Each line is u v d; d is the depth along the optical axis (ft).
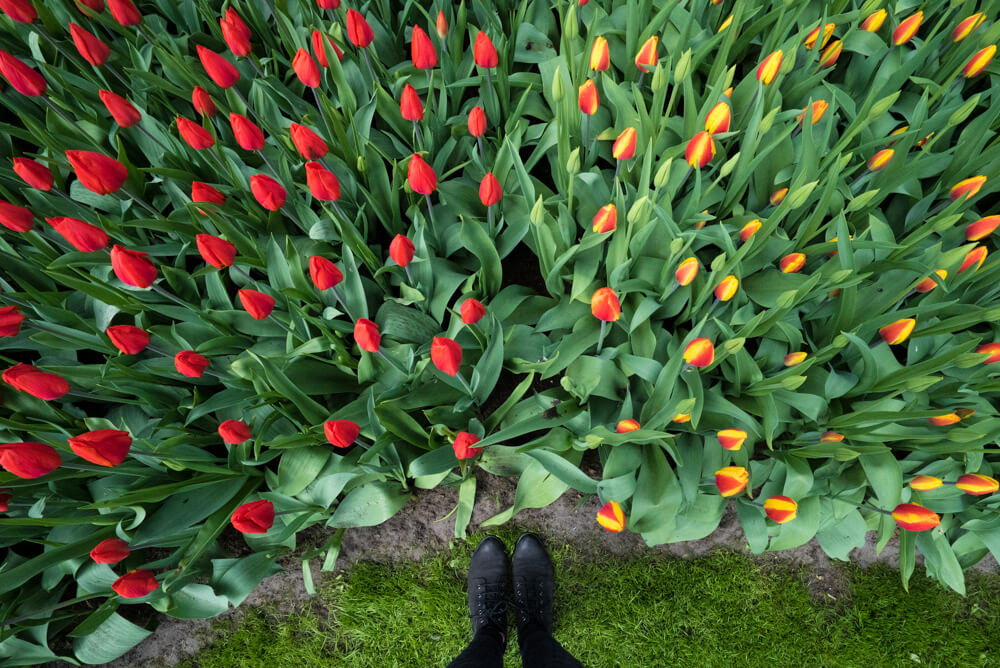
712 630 6.88
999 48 6.65
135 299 6.18
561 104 5.77
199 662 7.13
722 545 7.01
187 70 6.81
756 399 5.73
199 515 5.89
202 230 6.30
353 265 5.93
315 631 7.07
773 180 6.42
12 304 6.21
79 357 7.50
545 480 6.35
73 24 5.94
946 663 6.73
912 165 5.83
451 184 6.79
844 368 6.11
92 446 4.31
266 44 7.75
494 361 5.88
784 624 6.85
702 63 7.02
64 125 6.95
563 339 6.04
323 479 6.09
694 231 5.25
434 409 6.08
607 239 6.53
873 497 6.14
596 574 7.06
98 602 6.94
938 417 5.01
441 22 6.64
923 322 5.85
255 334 6.23
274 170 6.64
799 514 5.95
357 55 7.52
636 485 5.88
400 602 7.04
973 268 5.37
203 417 6.55
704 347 4.68
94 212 6.45
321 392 6.08
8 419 5.68
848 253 5.26
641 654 6.90
